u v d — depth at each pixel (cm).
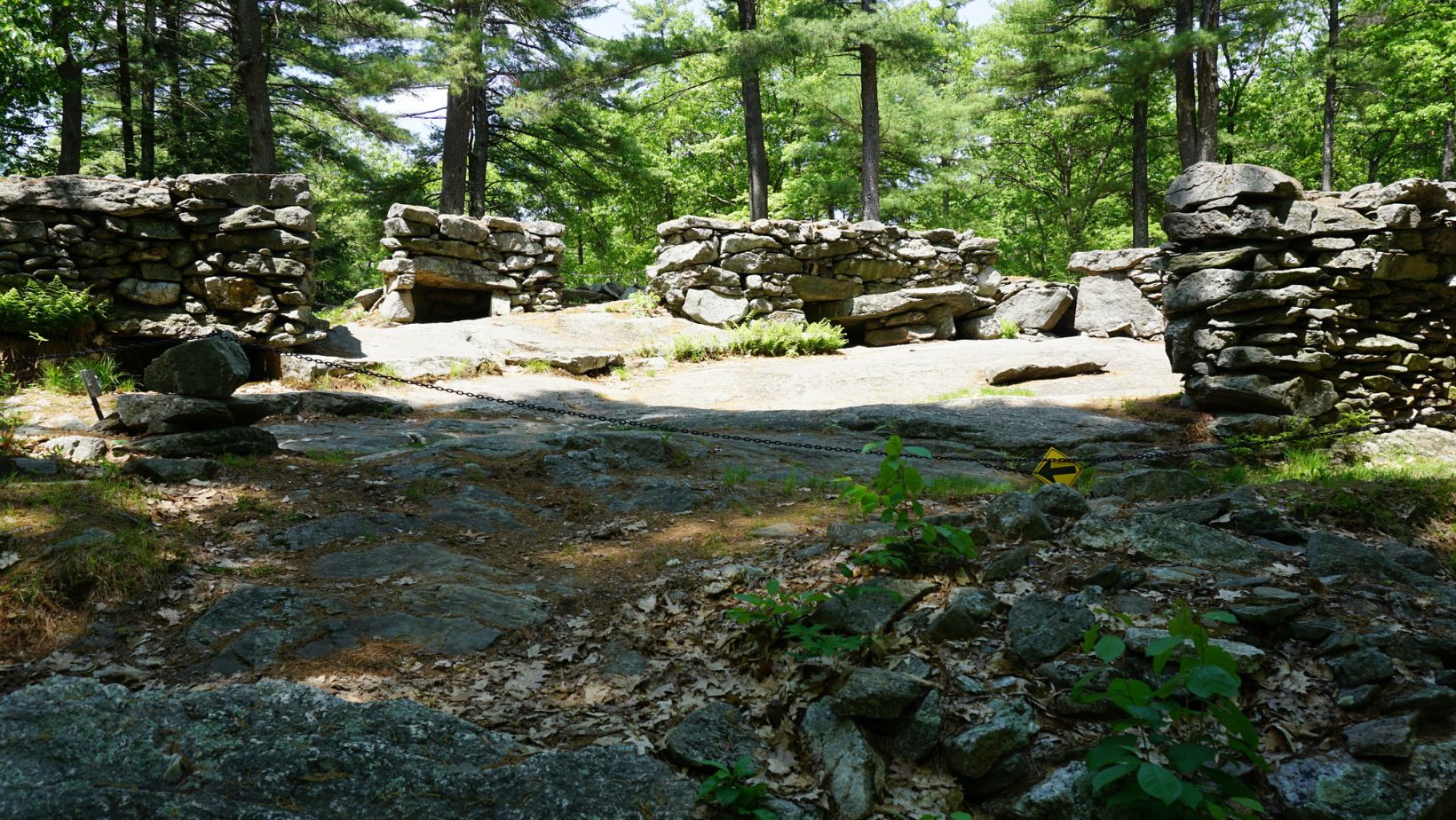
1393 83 2602
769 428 1079
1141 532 507
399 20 2288
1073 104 2705
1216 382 1012
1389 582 470
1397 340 1014
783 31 2128
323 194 2991
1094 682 391
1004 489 712
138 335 1179
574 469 778
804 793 359
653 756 371
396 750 358
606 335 1595
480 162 2778
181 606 487
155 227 1188
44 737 347
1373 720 365
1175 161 3322
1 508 538
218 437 747
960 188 3117
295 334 1239
